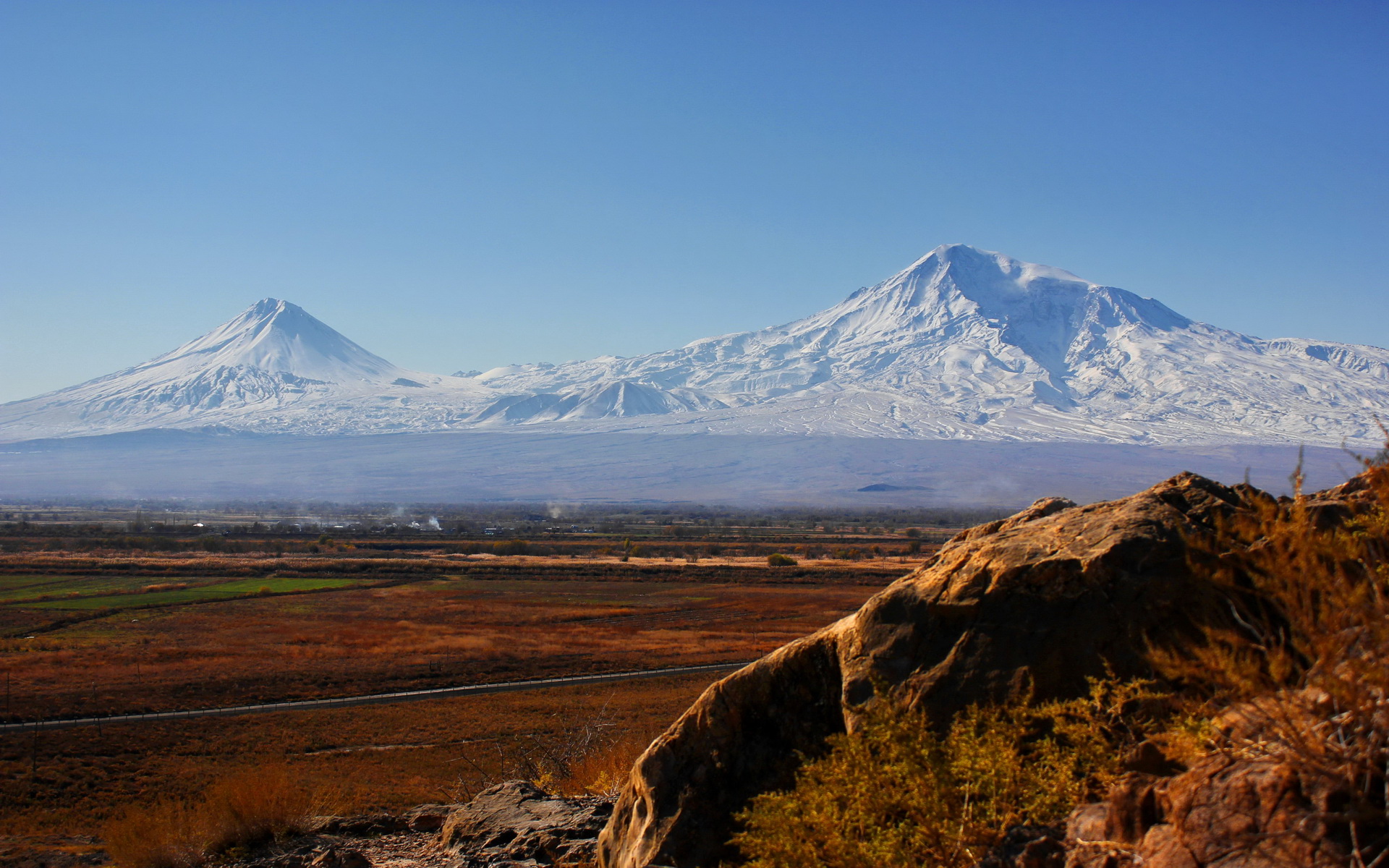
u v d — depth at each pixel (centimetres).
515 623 7238
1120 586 518
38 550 14212
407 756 3475
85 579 10169
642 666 5506
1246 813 311
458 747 3597
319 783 2992
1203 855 314
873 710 463
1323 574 302
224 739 3788
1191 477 570
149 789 3102
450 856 945
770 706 640
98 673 5069
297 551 14700
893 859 412
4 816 2798
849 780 442
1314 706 301
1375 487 367
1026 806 423
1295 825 292
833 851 430
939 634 565
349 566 11550
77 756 3519
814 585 10119
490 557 13875
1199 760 358
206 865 1059
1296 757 298
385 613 7712
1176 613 502
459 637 6469
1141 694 452
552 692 4750
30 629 6675
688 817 632
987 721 471
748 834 487
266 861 1012
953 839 410
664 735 673
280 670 5231
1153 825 356
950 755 432
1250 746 332
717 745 646
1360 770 284
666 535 19338
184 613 7606
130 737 3797
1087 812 401
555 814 1000
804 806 465
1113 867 353
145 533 18038
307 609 7956
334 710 4350
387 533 18962
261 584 9856
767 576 10881
